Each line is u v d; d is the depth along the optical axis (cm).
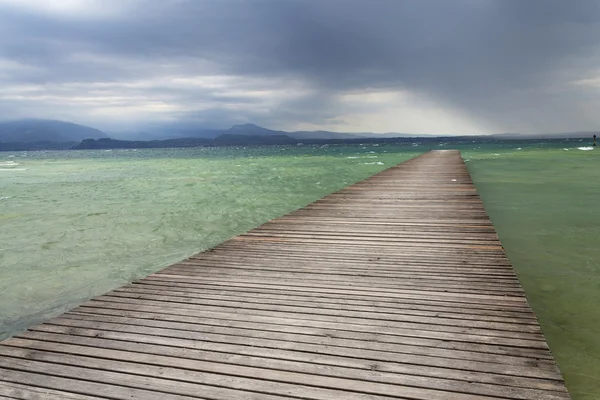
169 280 424
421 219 721
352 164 3666
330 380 239
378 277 423
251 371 250
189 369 253
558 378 236
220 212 1220
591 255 652
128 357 269
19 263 714
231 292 387
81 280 623
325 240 588
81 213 1273
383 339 288
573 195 1348
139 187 2122
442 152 3916
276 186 1934
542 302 466
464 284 396
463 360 257
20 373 252
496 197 1347
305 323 316
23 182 2703
